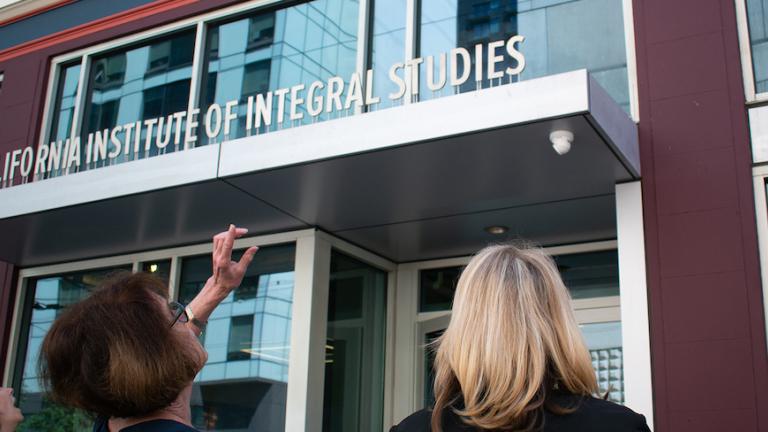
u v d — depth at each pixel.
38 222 5.01
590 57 4.36
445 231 4.98
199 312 1.67
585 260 5.00
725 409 3.56
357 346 5.32
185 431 1.24
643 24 4.20
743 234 3.72
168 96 5.87
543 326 1.23
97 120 6.21
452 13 4.89
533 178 4.03
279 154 3.97
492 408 1.19
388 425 5.39
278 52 5.48
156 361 1.24
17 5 6.70
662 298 3.79
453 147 3.67
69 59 6.48
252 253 1.72
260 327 5.11
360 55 5.09
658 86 4.07
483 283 1.28
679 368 3.68
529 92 3.38
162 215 4.83
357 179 4.13
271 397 4.93
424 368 5.45
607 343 4.78
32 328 6.09
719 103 3.92
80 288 5.97
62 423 5.74
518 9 4.66
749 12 4.04
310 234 4.99
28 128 6.42
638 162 3.94
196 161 4.22
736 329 3.62
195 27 5.89
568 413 1.19
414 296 5.57
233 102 4.62
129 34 6.19
